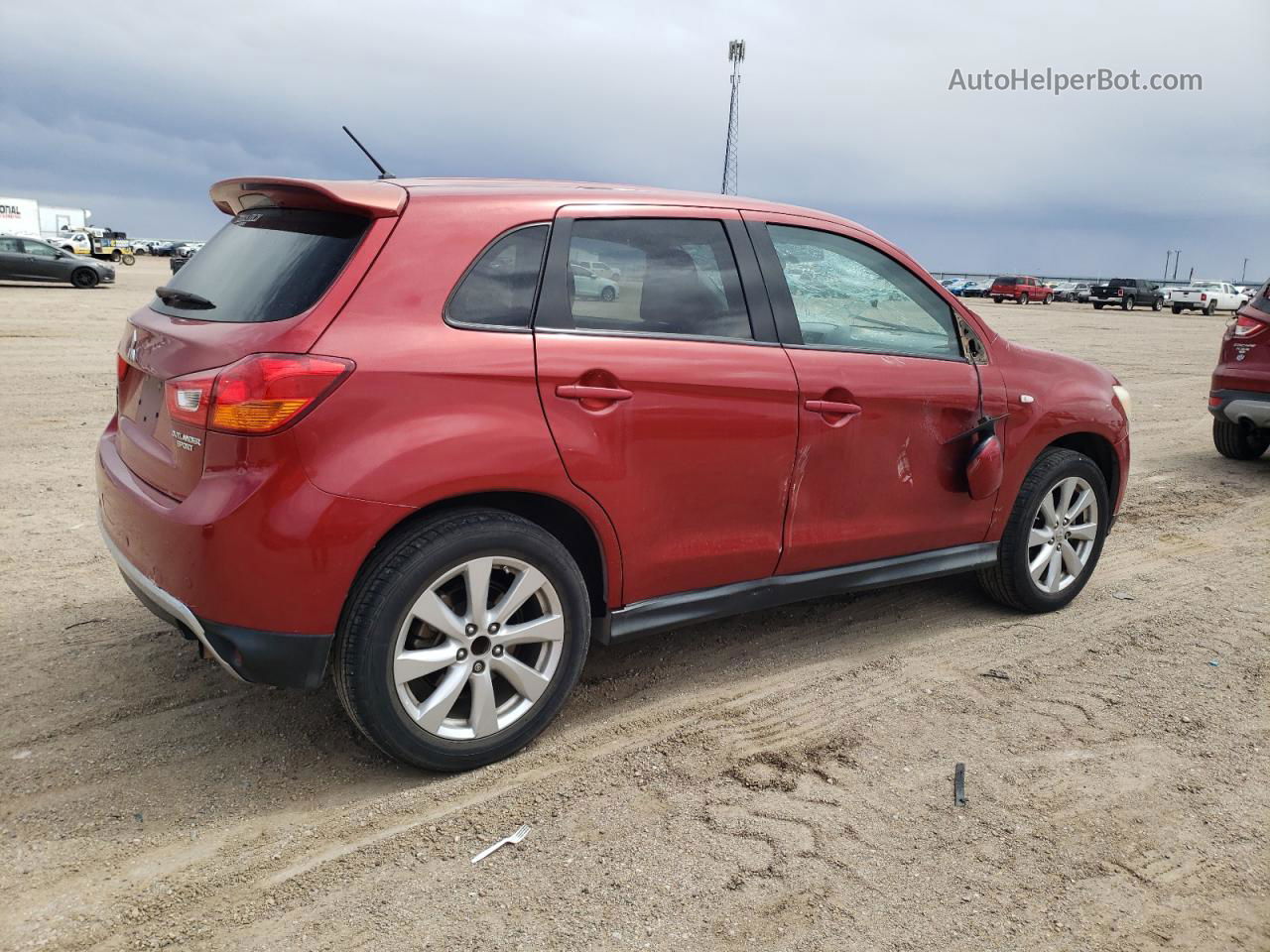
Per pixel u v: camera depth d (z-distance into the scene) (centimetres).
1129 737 334
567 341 296
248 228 311
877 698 358
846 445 359
